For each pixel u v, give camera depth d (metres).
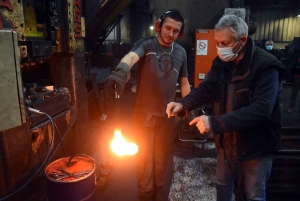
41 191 2.34
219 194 2.07
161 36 2.13
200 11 5.91
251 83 1.61
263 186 1.80
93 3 4.56
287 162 2.98
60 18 2.76
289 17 14.30
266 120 1.57
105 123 4.68
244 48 1.61
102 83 6.30
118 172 3.39
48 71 3.09
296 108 5.01
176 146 4.14
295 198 3.08
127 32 16.98
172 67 2.22
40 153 2.30
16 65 1.42
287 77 8.41
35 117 2.25
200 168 3.43
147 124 2.26
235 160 1.79
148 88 2.21
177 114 1.95
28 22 2.26
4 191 1.86
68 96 2.98
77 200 1.91
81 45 3.28
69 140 2.98
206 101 2.00
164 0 5.88
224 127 1.51
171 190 2.90
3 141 1.83
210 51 4.24
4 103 1.38
